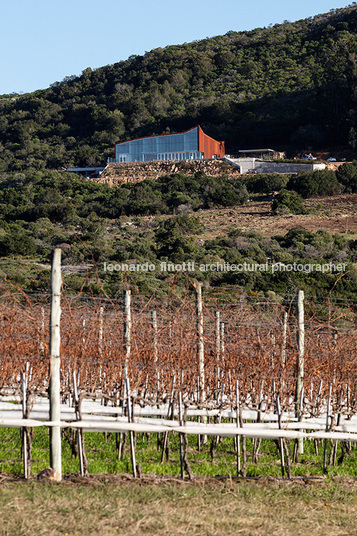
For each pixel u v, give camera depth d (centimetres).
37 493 1337
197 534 1191
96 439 2134
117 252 8900
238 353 2219
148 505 1330
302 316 1939
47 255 8650
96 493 1375
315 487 1602
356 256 9056
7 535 1120
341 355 2066
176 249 9250
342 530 1302
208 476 1656
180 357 1983
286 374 2181
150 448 2003
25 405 1561
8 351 2077
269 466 1830
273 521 1306
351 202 14050
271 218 12875
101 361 2088
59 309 1483
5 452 1816
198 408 2002
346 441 2055
